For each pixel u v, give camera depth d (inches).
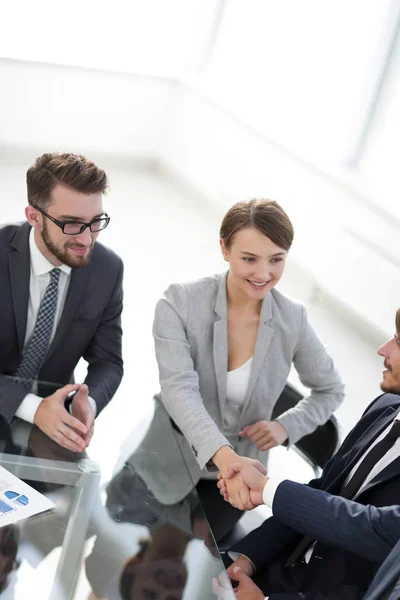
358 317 214.8
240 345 103.2
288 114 251.4
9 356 104.5
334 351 198.8
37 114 269.7
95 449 88.7
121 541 75.8
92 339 109.2
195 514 82.5
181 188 291.0
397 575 69.9
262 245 94.3
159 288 206.1
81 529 75.6
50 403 90.2
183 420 97.3
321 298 225.3
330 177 220.5
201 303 102.3
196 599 71.7
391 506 80.0
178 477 87.5
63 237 95.2
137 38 278.4
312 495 83.8
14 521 73.8
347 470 89.7
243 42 271.0
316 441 108.1
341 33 232.2
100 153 290.8
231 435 105.7
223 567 76.7
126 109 286.8
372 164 224.2
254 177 255.3
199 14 285.0
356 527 79.9
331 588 81.9
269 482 88.1
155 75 283.6
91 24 266.5
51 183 93.0
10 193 239.6
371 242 205.9
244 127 257.4
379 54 218.2
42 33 260.2
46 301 102.3
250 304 102.2
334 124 234.2
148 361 169.3
